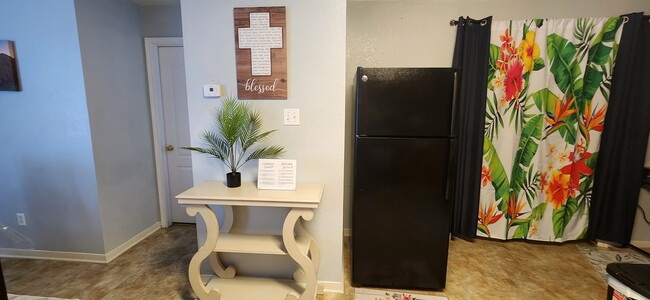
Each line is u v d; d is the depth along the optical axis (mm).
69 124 2090
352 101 2611
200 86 1793
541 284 1985
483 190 2557
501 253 2404
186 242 2611
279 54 1708
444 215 1799
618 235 2424
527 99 2383
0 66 2035
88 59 2061
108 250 2273
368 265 1896
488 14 2434
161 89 2779
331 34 1688
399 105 1717
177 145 2867
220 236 1770
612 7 2314
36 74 2049
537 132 2393
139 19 2621
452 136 1721
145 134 2703
